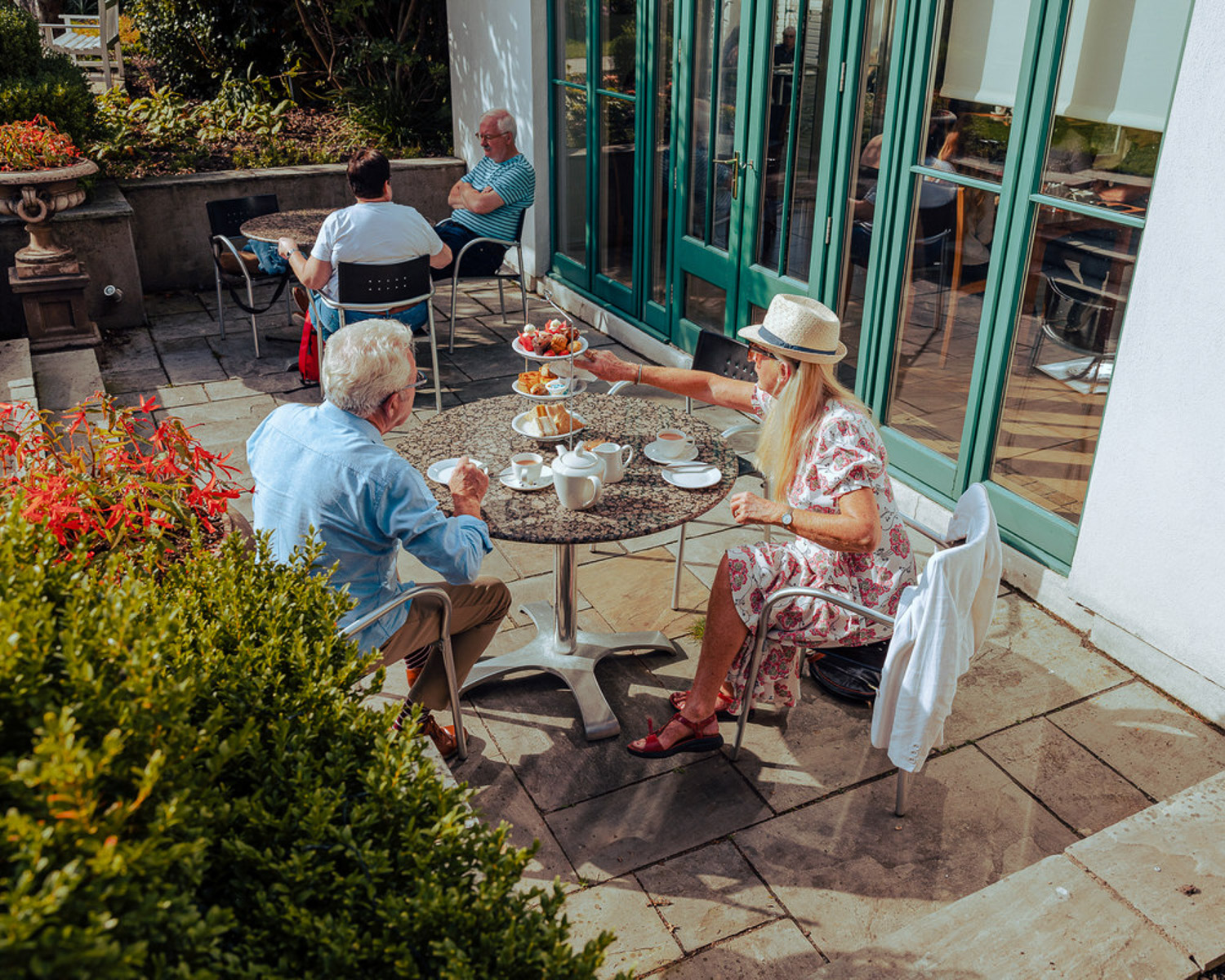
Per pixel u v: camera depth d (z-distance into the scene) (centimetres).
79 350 592
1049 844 256
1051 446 356
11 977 90
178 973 102
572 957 122
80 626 130
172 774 120
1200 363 283
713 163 523
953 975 206
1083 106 318
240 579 179
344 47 978
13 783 105
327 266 489
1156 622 313
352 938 116
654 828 261
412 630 256
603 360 335
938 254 389
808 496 263
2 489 253
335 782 139
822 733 298
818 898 240
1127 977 205
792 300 267
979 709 306
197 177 729
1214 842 240
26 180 554
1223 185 268
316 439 232
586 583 379
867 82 406
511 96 707
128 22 1123
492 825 261
